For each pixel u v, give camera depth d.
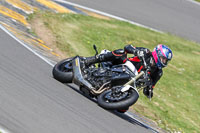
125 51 22.84
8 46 28.30
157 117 32.03
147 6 81.00
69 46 41.22
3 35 31.05
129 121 23.33
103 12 68.06
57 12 55.16
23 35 35.66
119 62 23.42
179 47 64.50
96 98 23.30
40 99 18.80
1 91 17.80
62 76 24.45
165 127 30.14
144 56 22.44
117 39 53.66
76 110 19.28
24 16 44.34
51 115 16.92
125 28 62.75
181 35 72.31
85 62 24.36
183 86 46.56
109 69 23.03
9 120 14.76
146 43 59.00
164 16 78.75
